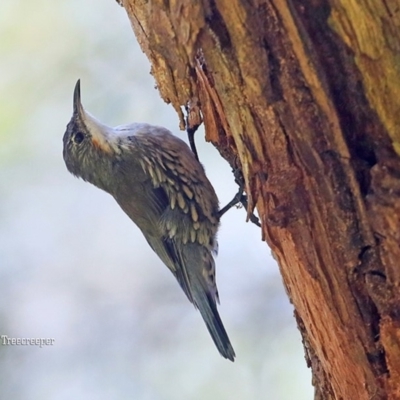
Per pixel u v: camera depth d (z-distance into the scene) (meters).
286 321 13.16
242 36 4.84
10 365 13.55
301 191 5.11
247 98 5.07
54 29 13.61
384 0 4.41
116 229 14.58
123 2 6.24
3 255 14.12
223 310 13.34
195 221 9.91
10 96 13.56
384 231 4.84
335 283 5.21
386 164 4.75
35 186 14.06
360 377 5.48
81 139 10.22
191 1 4.87
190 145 9.58
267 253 13.70
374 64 4.61
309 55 4.75
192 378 13.27
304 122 4.91
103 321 14.04
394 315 5.03
